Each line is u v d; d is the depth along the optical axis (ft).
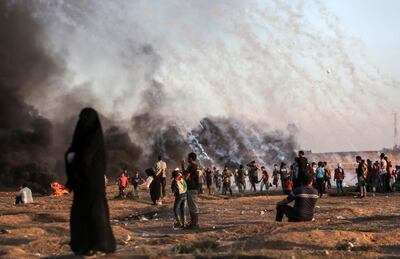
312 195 46.16
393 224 45.62
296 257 27.73
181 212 52.29
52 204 88.79
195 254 27.66
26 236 42.57
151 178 85.20
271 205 79.92
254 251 28.99
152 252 28.09
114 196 108.37
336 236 35.35
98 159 24.66
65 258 25.59
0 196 125.59
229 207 78.02
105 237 24.89
